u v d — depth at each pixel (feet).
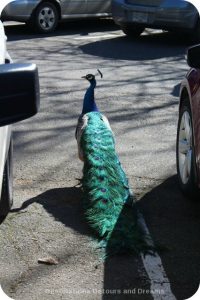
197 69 15.52
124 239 13.03
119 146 20.13
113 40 40.40
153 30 44.73
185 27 38.78
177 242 13.82
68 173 17.69
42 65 32.24
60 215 14.89
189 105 15.92
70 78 29.48
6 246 13.42
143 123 22.88
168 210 15.49
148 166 18.39
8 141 12.97
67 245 13.41
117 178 14.64
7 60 12.99
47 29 42.27
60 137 21.03
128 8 39.55
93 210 13.93
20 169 17.89
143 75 30.63
